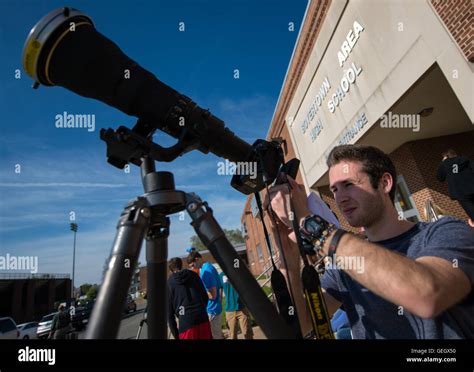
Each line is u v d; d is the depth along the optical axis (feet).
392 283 2.27
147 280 3.14
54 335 23.12
